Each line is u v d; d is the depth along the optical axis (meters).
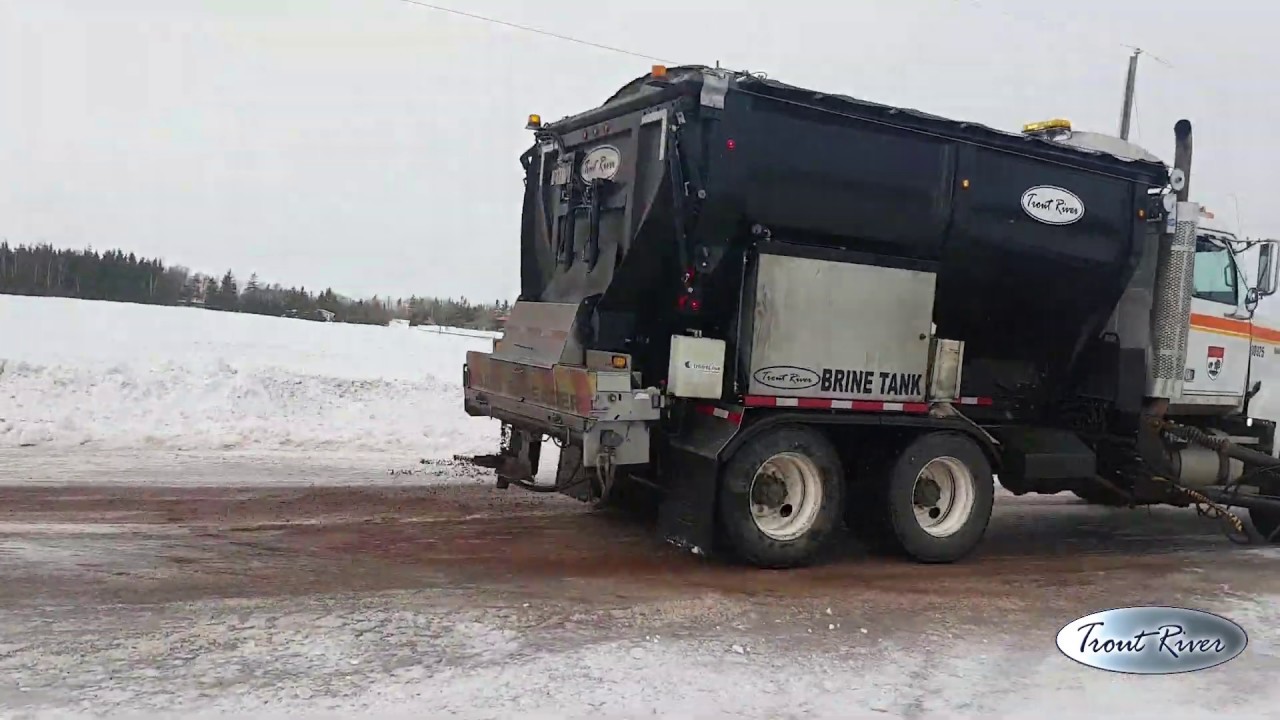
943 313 7.85
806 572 6.78
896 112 6.97
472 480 9.44
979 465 7.46
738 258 6.64
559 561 6.65
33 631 4.64
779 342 6.67
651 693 4.29
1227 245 9.08
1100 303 8.32
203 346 16.06
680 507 6.62
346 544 6.73
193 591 5.41
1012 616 5.91
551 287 7.85
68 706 3.82
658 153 6.39
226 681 4.15
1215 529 9.57
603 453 6.24
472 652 4.66
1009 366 8.51
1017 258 7.70
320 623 4.96
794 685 4.51
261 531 6.94
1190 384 8.70
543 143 8.20
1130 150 8.57
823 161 6.74
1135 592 6.62
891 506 7.10
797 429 6.74
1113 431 8.66
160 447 10.27
